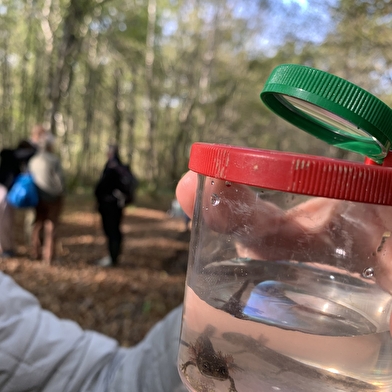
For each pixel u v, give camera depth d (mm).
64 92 12477
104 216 5277
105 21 13523
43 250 5395
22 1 11906
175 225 8844
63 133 14805
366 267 596
